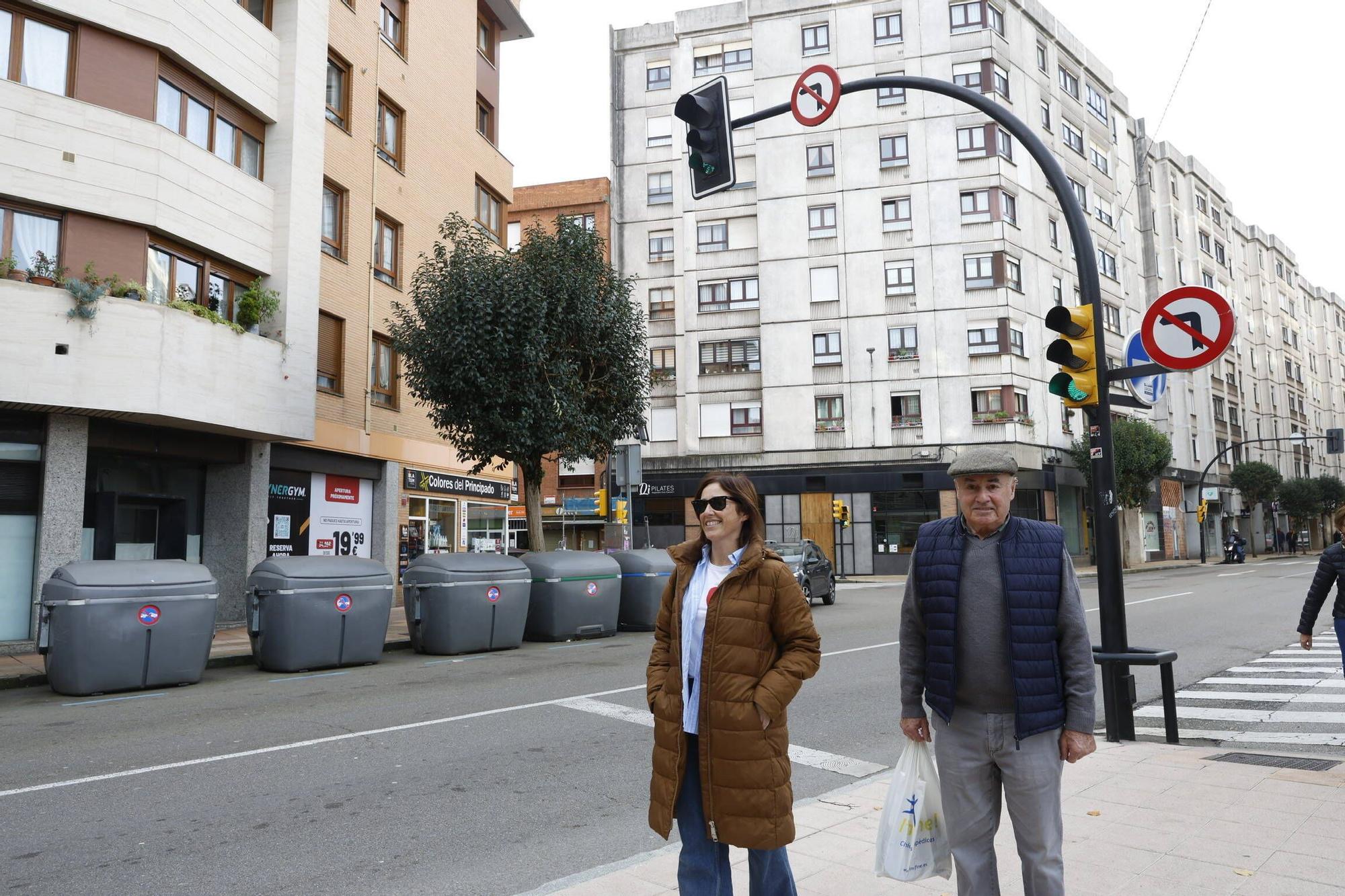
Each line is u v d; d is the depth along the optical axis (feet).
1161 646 41.57
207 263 48.49
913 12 117.39
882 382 114.01
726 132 28.12
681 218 125.59
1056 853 10.08
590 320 52.54
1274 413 205.87
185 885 13.65
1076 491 122.62
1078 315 22.53
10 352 38.27
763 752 9.59
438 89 72.64
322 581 37.50
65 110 41.39
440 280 52.01
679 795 9.92
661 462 122.11
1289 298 224.33
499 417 49.39
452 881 13.85
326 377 58.08
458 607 41.91
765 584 9.99
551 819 16.93
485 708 27.71
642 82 130.00
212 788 18.89
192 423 45.44
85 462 42.42
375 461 63.21
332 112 59.06
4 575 40.57
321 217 55.98
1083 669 10.20
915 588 10.98
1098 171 138.31
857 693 30.01
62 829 16.28
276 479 54.54
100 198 42.16
